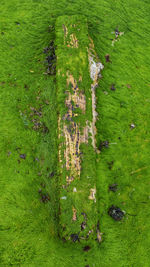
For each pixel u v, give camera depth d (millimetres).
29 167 1933
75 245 1834
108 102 2115
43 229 1861
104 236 1921
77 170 1874
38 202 1891
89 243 1852
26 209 1878
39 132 1979
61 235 1817
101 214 1941
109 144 2053
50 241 1850
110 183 2000
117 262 1898
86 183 1873
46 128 1980
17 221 1858
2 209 1866
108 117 2096
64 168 1864
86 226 1825
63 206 1820
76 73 2006
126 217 1964
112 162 2031
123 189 2008
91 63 2090
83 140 1926
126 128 2104
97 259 1872
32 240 1846
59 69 1998
